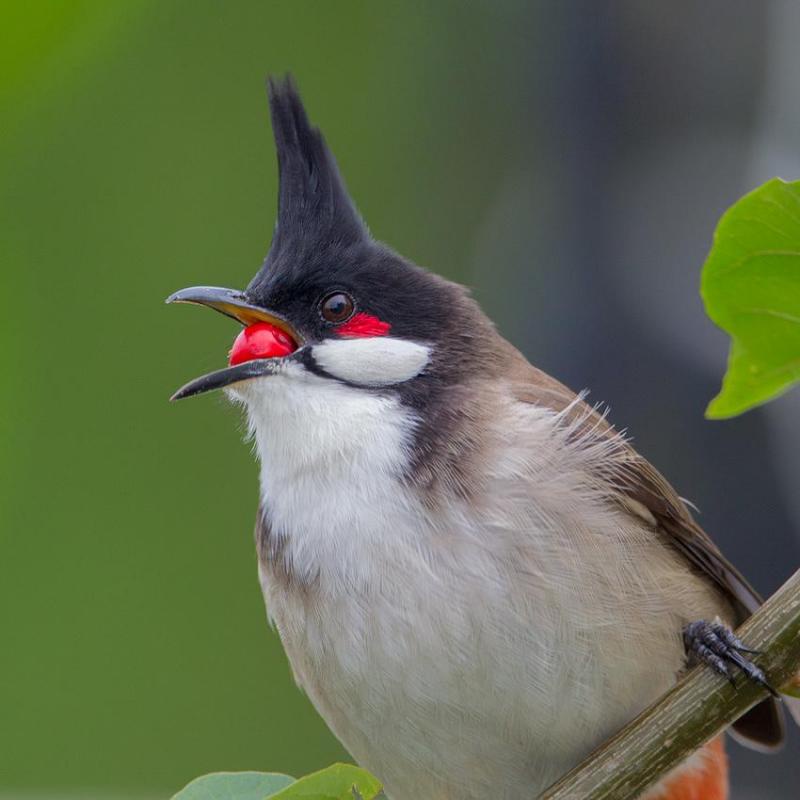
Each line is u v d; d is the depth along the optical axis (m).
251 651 13.13
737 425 9.78
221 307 7.78
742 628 6.30
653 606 7.14
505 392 7.43
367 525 7.06
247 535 13.09
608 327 10.12
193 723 13.08
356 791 5.91
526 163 11.13
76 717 12.98
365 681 7.10
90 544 12.93
